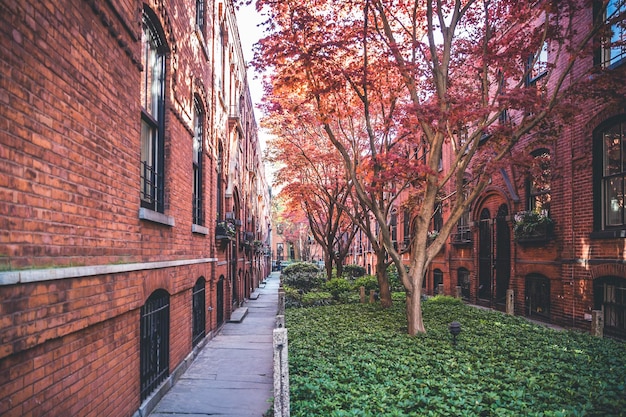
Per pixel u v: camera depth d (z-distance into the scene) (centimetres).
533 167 1095
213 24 1213
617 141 1073
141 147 630
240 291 1933
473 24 1081
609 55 1102
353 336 893
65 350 355
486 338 870
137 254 539
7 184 274
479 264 1803
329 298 1711
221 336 1183
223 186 1416
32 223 302
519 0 951
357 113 1398
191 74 877
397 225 2748
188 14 850
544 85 927
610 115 1061
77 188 373
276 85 1006
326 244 2320
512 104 838
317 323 1098
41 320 312
